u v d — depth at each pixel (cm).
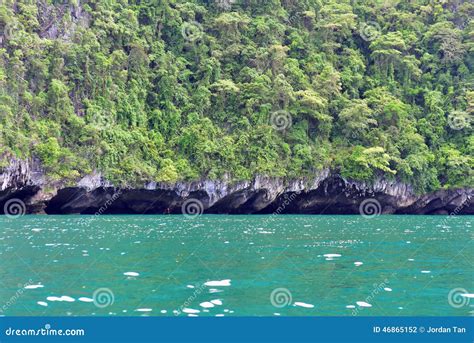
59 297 1569
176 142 7075
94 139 6531
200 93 7394
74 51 7031
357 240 3198
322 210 7312
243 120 7150
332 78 7594
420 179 7112
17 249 2592
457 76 8169
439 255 2516
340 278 1891
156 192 6725
